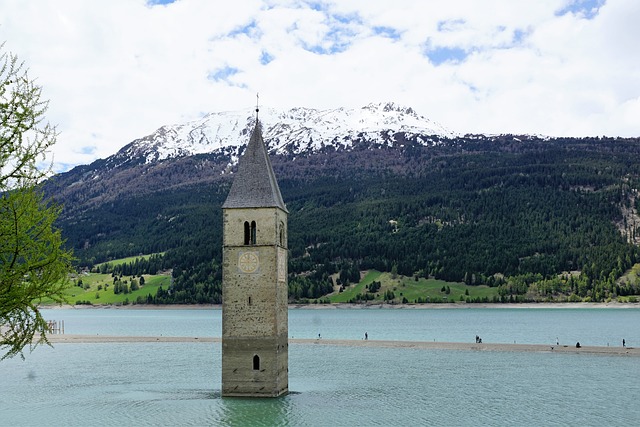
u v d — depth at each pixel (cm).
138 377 12162
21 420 8544
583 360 14075
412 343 17800
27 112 3170
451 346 16988
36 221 3180
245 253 8731
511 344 17088
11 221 3081
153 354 16162
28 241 3145
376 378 11694
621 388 10569
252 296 8700
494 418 8469
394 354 15588
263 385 8681
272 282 8675
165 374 12538
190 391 10375
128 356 15762
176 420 8275
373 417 8475
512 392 10262
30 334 3222
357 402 9406
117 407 9194
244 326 8712
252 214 8744
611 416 8556
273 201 8712
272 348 8662
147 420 8338
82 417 8638
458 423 8194
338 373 12362
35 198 3212
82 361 14812
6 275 3058
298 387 10619
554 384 10988
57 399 9938
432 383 11112
